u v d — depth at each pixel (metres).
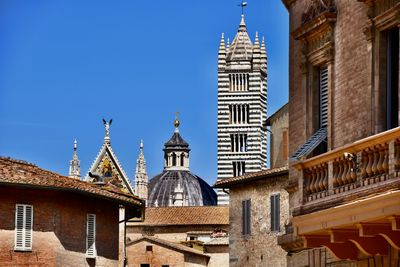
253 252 84.94
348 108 33.94
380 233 27.27
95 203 72.69
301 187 31.77
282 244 38.88
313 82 37.72
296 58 39.31
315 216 29.62
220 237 149.75
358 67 33.28
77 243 70.50
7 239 65.69
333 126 35.22
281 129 80.75
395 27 31.34
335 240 29.28
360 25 33.22
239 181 85.94
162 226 164.88
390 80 31.95
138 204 76.38
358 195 28.05
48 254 67.62
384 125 31.78
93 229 72.25
